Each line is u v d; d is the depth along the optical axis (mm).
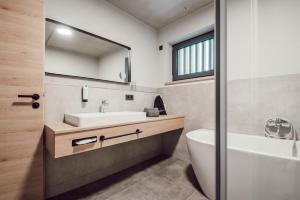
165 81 2686
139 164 2279
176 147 2529
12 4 1203
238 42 1585
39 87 1311
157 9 2254
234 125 1586
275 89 1611
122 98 2197
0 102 1150
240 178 1100
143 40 2537
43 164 1364
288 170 1021
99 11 1974
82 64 1788
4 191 1169
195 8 2244
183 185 1706
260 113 1664
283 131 1564
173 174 1958
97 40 1940
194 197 1503
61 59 1628
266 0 1660
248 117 1631
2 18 1161
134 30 2402
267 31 1653
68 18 1693
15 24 1212
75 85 1725
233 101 1346
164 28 2703
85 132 1239
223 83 549
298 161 1000
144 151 2428
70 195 1536
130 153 2227
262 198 1081
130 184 1730
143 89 2510
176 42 2662
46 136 1306
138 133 1668
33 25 1289
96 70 1909
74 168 1674
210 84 2139
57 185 1557
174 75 2715
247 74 1637
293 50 1533
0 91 1151
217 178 561
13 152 1203
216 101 556
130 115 1668
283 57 1579
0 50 1152
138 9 2250
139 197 1497
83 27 1815
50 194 1513
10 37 1190
